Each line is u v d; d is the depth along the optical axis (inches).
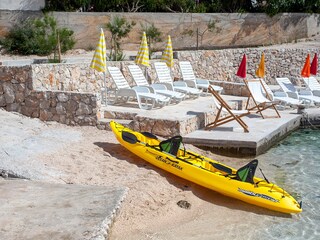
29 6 774.5
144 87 491.8
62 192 246.1
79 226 200.7
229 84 625.6
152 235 245.0
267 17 989.2
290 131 498.3
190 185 321.4
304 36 1057.5
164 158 329.1
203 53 712.4
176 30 890.7
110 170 320.2
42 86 445.7
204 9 984.9
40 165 304.2
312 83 671.1
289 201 288.8
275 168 371.2
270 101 510.3
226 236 252.1
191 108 486.6
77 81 490.3
